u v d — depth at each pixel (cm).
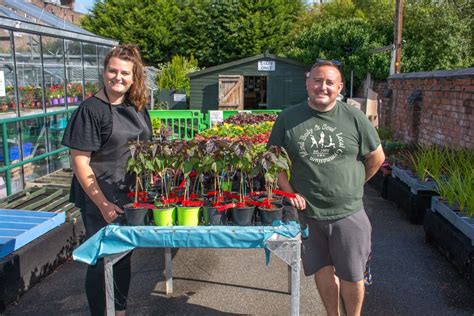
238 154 279
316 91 280
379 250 504
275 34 2405
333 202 292
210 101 1916
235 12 2431
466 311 367
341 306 374
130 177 308
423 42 1683
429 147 702
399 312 367
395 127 1015
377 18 1855
